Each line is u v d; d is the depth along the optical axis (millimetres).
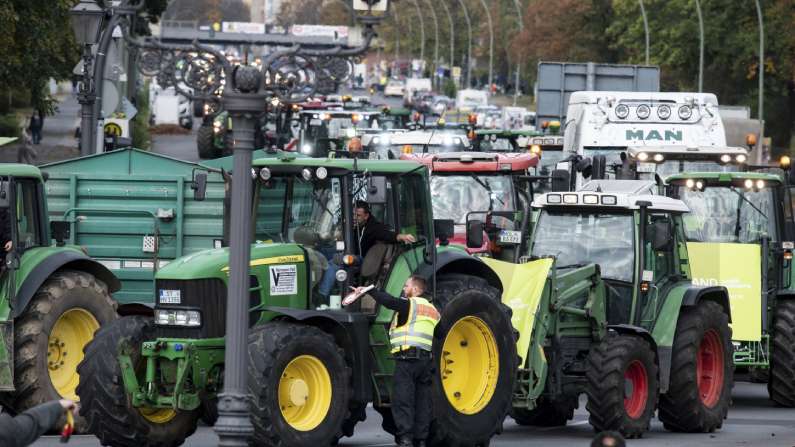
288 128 129625
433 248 38719
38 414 20797
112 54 70312
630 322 45812
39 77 121812
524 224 56062
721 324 47250
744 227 54031
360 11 32500
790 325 53094
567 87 119688
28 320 41406
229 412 29828
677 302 46062
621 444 19359
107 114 71875
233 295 29938
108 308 43219
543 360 42031
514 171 70188
